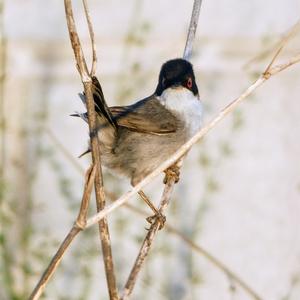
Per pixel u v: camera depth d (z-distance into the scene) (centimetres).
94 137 682
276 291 1277
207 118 1357
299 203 1342
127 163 952
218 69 1416
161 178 1262
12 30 1406
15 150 1286
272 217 1325
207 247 1280
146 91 1309
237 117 1271
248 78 1398
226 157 1242
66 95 1389
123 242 1207
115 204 669
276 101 1396
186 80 995
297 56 711
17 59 1389
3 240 1123
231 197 1322
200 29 1449
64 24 1433
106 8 1428
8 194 1220
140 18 1366
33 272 1133
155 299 1180
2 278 1120
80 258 1170
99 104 866
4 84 1292
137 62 1254
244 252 1293
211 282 1241
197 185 1266
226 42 1441
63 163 1291
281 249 1308
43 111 1336
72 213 1222
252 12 1465
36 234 1213
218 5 1469
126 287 716
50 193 1259
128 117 952
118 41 1405
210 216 1299
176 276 1211
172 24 1412
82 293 1144
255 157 1356
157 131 952
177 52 1379
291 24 1452
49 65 1406
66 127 1364
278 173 1359
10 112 1314
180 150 699
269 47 1345
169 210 1232
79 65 681
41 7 1433
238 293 1247
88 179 662
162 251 1170
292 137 1379
